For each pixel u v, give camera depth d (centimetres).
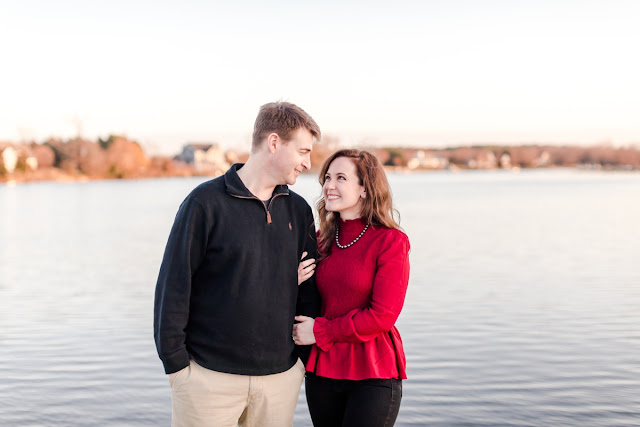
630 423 451
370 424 273
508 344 664
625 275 1147
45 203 4206
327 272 296
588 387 528
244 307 267
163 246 1748
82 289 1054
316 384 290
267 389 277
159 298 264
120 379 559
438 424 451
